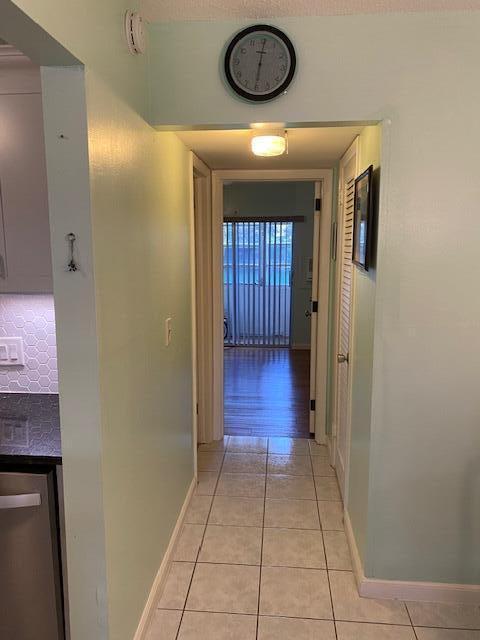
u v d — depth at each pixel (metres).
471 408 2.03
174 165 2.39
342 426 3.04
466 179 1.89
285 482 3.22
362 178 2.22
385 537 2.14
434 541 2.13
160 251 2.13
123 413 1.66
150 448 2.03
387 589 2.17
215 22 1.87
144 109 1.85
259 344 7.63
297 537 2.63
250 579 2.30
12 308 2.17
